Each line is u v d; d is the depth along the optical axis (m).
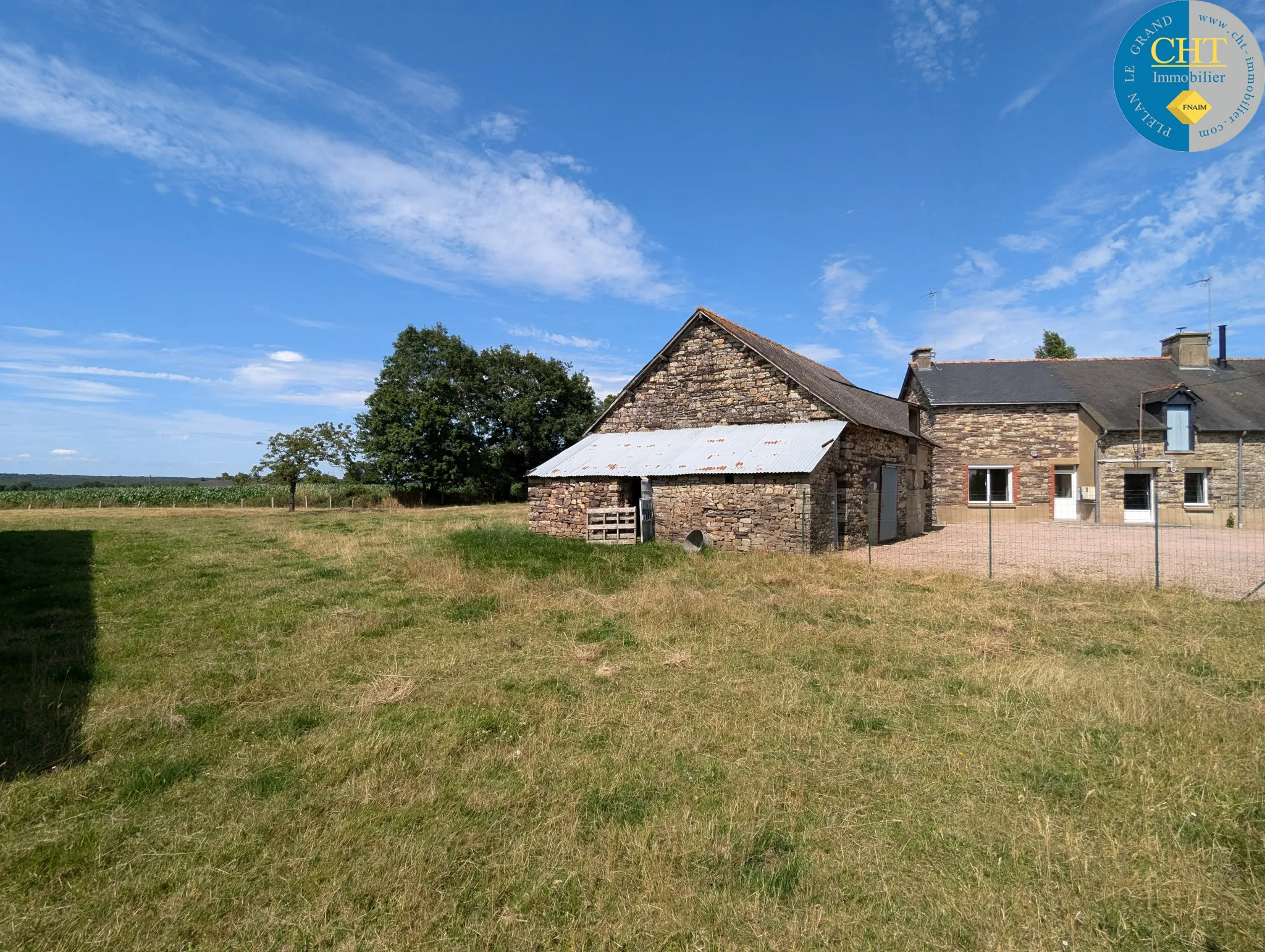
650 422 18.92
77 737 4.38
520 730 4.57
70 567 11.62
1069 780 3.72
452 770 3.93
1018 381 24.23
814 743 4.29
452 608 8.39
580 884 2.84
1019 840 3.14
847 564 11.98
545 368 47.59
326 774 3.88
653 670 5.87
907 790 3.66
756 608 8.27
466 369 44.81
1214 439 21.44
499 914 2.68
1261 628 7.04
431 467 41.38
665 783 3.75
